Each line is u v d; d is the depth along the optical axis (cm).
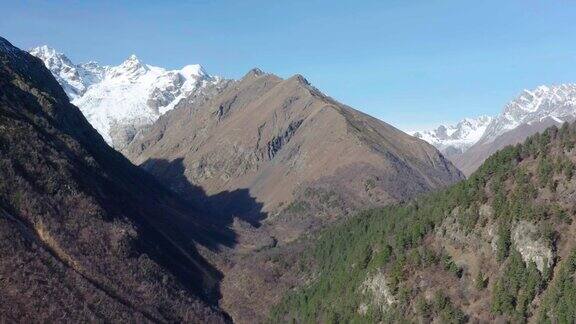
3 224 13262
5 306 11269
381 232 16938
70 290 12912
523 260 12625
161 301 15488
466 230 14038
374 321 14112
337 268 17750
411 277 14062
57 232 14800
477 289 12975
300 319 16800
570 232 12525
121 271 15500
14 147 16288
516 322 11931
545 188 13425
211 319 16562
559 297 11600
